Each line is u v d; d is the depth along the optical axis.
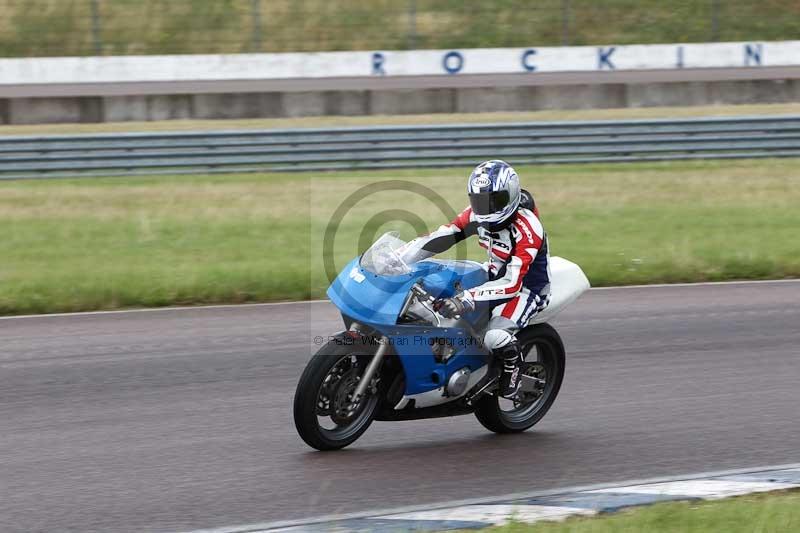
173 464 20.84
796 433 23.41
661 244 44.78
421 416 21.86
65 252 42.59
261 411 24.59
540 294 22.55
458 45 110.44
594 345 31.19
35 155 56.91
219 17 112.06
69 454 21.50
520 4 116.75
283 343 30.98
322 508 18.42
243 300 36.81
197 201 52.50
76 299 35.75
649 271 40.66
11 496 19.06
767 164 62.97
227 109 84.56
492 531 16.23
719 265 41.56
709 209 52.12
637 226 48.25
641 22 115.69
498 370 22.19
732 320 34.25
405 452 21.89
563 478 20.33
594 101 90.06
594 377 27.94
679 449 22.25
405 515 17.75
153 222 47.94
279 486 19.58
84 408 24.86
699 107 90.31
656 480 19.98
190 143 58.59
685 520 16.56
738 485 19.33
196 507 18.45
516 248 21.39
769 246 44.84
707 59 107.19
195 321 33.69
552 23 114.75
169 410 24.66
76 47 106.88
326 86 93.69
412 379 20.83
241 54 100.62
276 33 110.62
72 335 32.00
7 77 96.31
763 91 92.06
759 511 17.00
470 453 21.89
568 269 24.00
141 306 36.09
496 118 82.88
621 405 25.52
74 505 18.58
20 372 28.05
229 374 27.80
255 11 112.19
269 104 84.88
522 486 19.81
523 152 61.44
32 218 48.66
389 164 60.03
